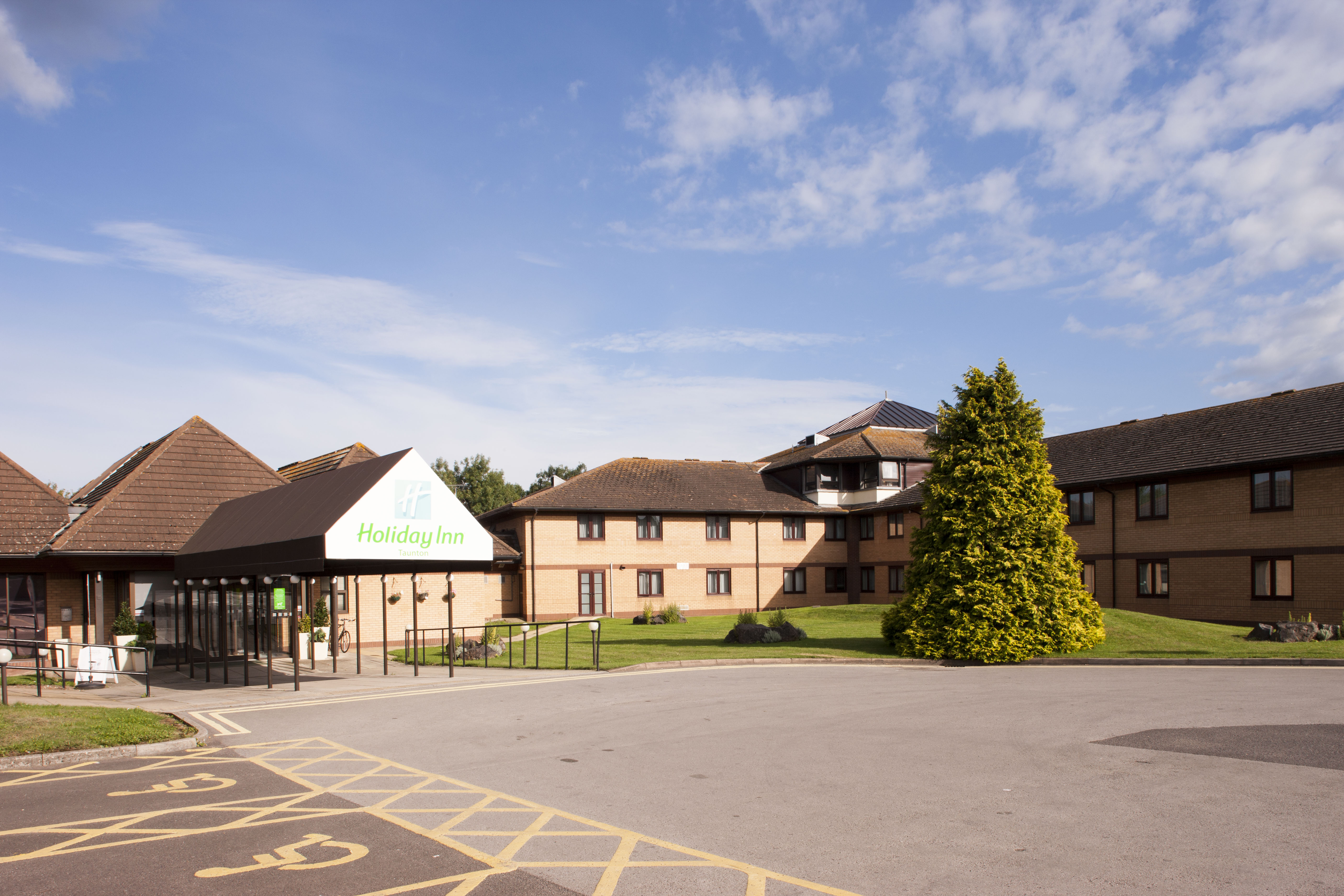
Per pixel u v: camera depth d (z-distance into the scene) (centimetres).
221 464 2519
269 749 1134
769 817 771
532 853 688
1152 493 3234
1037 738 1088
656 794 861
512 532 4478
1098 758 967
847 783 885
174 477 2431
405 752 1093
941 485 2195
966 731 1145
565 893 601
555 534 4300
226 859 685
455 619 3064
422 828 761
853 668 1945
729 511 4562
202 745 1172
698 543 4569
